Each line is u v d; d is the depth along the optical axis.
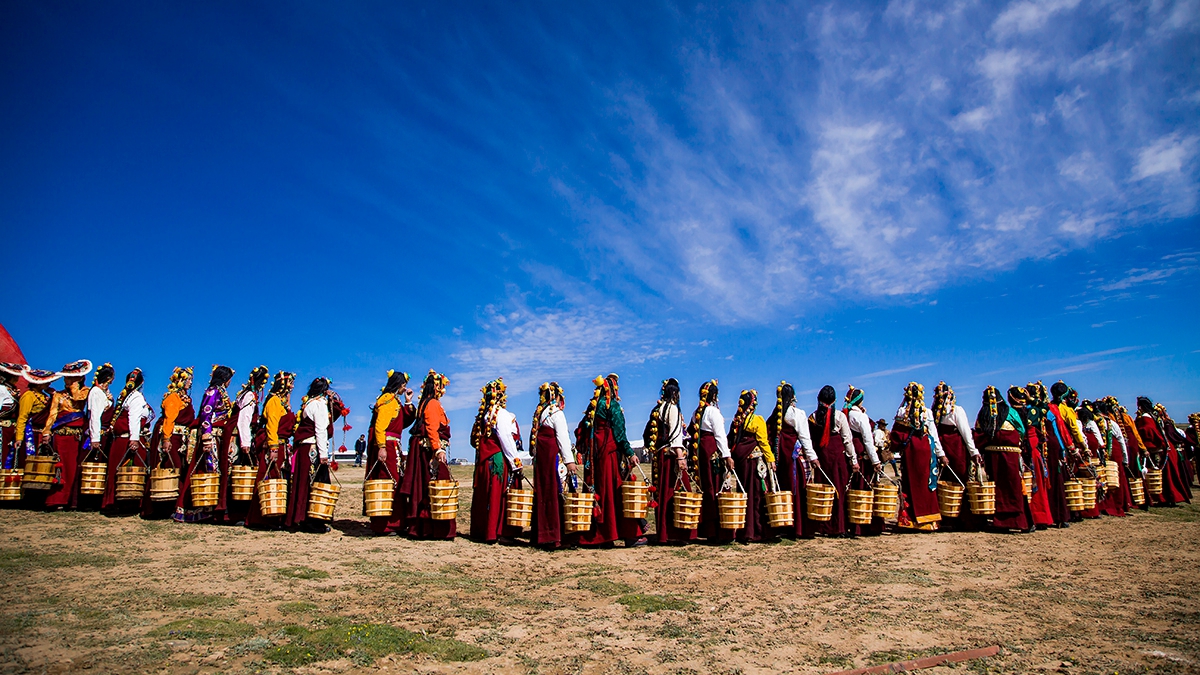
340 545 6.90
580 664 3.77
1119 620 4.62
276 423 7.48
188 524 7.42
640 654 3.94
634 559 6.96
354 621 4.37
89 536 6.53
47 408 8.09
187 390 8.01
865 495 8.16
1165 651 3.94
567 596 5.33
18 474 7.93
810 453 8.19
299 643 3.86
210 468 7.55
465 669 3.65
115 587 4.82
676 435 7.95
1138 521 9.66
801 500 8.25
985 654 3.89
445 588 5.50
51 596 4.51
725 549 7.47
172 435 7.70
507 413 7.98
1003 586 5.64
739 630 4.41
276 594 4.93
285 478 7.54
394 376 7.82
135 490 7.60
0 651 3.48
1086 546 7.57
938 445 8.78
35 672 3.26
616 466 7.81
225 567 5.64
